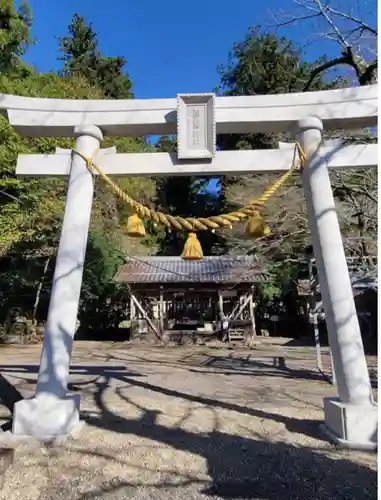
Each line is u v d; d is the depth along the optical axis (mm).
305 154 4348
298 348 13789
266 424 4332
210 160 4531
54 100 4590
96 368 8766
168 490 2783
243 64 13445
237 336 15555
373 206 7805
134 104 4566
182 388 6465
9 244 10992
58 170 4637
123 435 3918
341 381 3832
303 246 10688
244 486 2844
